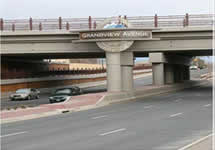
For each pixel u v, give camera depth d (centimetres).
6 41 4494
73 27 4341
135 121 2109
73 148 1259
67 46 4494
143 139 1448
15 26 4428
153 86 5216
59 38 4438
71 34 4384
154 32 4294
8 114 2394
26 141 1425
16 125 1997
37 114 2544
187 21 4212
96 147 1275
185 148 1198
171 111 2742
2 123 2114
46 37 4444
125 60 4438
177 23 4219
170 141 1394
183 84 6469
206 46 4300
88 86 8781
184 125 1892
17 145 1332
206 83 8362
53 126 1922
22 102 4275
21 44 4519
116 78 4194
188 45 4341
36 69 7631
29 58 6519
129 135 1560
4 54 4672
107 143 1359
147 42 4409
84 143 1362
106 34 4147
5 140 1457
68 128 1827
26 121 2206
